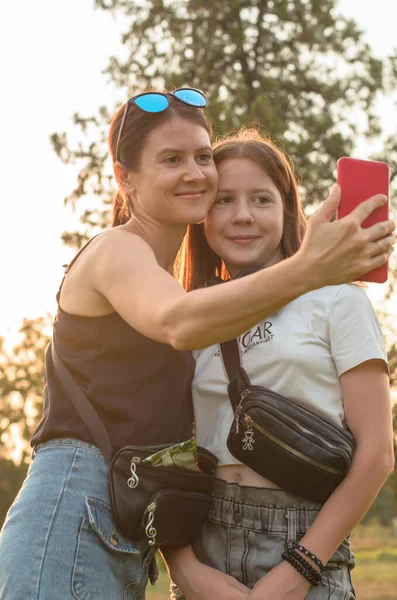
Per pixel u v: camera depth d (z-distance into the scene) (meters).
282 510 2.73
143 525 2.62
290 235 3.17
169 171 2.76
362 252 2.03
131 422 2.68
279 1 17.98
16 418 26.78
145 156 2.78
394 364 14.34
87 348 2.70
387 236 2.08
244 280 2.12
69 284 2.72
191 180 2.77
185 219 2.80
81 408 2.68
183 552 2.83
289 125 17.53
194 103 2.82
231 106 16.31
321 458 2.60
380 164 2.24
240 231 3.01
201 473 2.74
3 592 2.53
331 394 2.75
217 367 2.87
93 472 2.62
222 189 3.03
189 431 2.88
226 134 3.80
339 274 2.05
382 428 2.71
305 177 16.34
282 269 2.06
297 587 2.62
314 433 2.62
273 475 2.68
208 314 2.13
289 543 2.70
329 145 17.22
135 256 2.49
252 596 2.62
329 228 2.03
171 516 2.66
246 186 3.01
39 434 2.74
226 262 3.14
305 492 2.68
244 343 2.84
